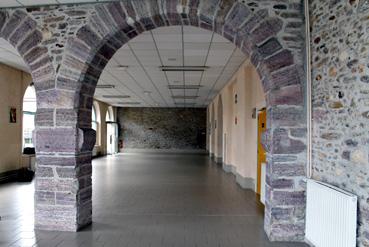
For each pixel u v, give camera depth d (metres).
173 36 5.45
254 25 3.93
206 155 18.86
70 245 3.69
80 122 4.30
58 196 4.21
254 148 7.07
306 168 3.81
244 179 7.46
